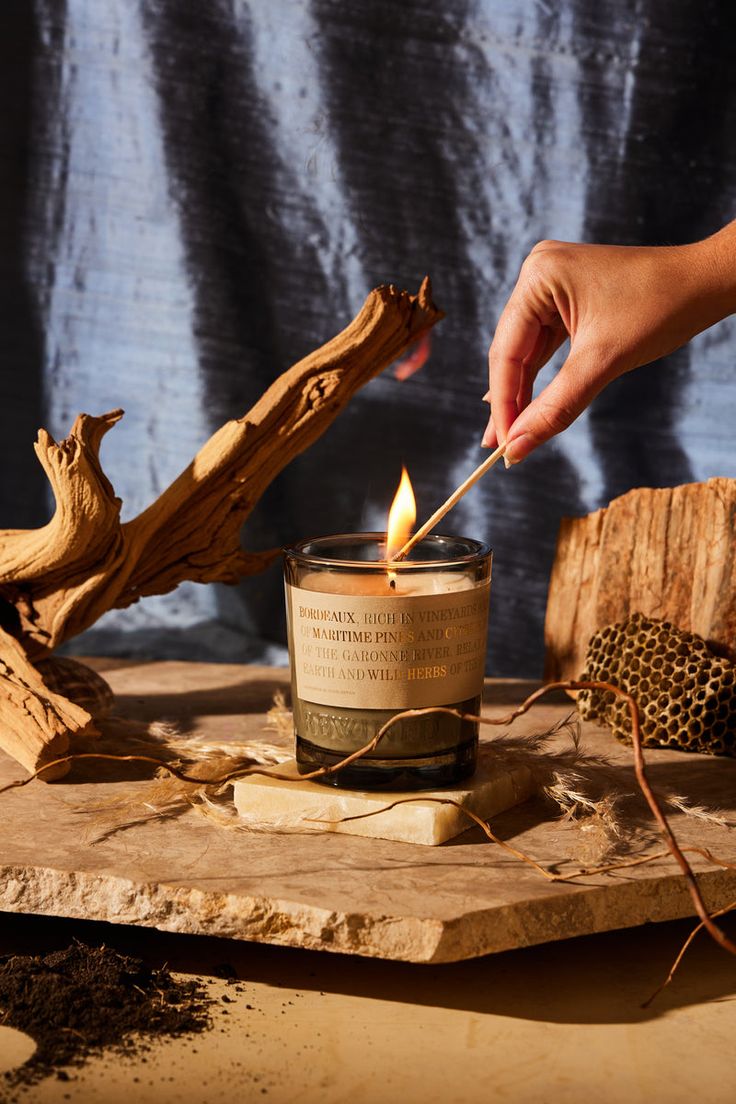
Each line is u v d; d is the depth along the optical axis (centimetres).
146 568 82
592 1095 48
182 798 67
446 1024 54
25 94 110
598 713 83
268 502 116
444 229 108
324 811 62
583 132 105
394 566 62
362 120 107
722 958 61
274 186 109
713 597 83
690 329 71
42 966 57
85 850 60
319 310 111
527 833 63
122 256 112
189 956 60
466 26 104
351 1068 50
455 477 112
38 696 72
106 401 115
